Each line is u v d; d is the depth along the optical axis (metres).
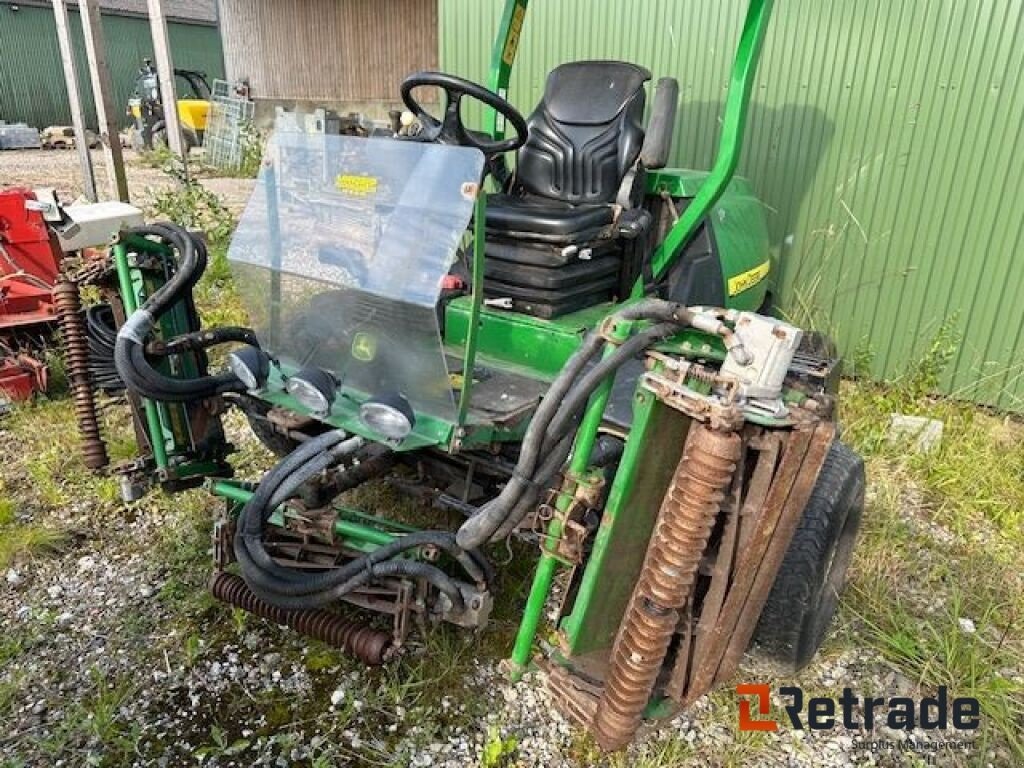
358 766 1.93
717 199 2.79
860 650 2.39
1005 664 2.33
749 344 1.58
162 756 1.95
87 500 3.02
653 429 1.63
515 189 3.22
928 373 3.79
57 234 3.80
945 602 2.58
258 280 2.23
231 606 2.43
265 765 1.93
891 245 3.95
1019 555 2.81
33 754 1.95
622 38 4.46
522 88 4.87
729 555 1.71
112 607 2.46
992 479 3.20
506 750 1.98
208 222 6.19
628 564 1.78
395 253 1.95
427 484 2.48
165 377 2.23
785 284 4.30
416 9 10.68
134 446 3.30
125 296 2.41
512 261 2.52
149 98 12.41
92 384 2.57
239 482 2.43
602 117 2.98
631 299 2.76
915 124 3.75
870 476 3.17
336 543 2.23
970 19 3.51
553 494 1.76
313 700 2.13
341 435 2.07
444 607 2.12
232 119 11.14
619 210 2.73
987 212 3.67
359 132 2.48
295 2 11.73
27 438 3.45
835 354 3.23
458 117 2.12
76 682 2.18
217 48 18.31
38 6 14.98
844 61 3.86
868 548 2.74
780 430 1.63
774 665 2.21
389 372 2.03
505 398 2.16
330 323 2.11
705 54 4.24
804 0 3.89
